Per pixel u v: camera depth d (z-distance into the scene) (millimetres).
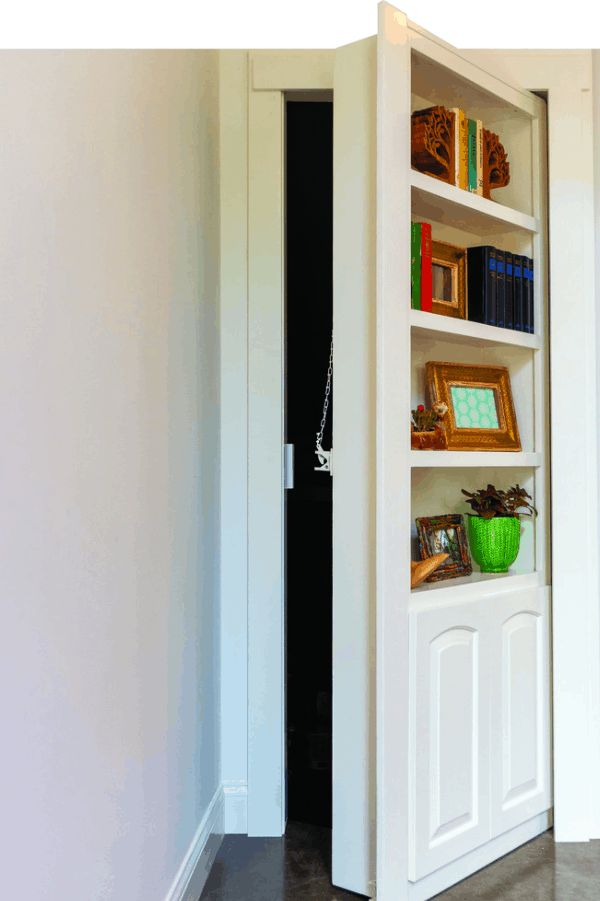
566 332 2922
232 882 2582
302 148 3457
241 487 2971
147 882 1961
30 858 1292
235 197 2969
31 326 1305
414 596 2508
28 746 1285
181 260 2344
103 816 1642
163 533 2121
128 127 1834
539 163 2996
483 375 2941
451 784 2574
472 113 3010
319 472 3400
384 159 2354
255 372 2963
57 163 1419
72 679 1474
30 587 1296
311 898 2486
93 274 1593
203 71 2672
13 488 1236
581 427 2924
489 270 2834
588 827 2912
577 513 2920
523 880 2611
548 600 2980
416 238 2592
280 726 2941
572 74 2916
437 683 2535
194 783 2488
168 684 2166
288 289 3447
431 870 2490
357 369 2566
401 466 2424
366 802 2523
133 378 1857
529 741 2885
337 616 2588
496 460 2805
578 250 2924
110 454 1693
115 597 1723
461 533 2922
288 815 3127
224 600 2963
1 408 1199
